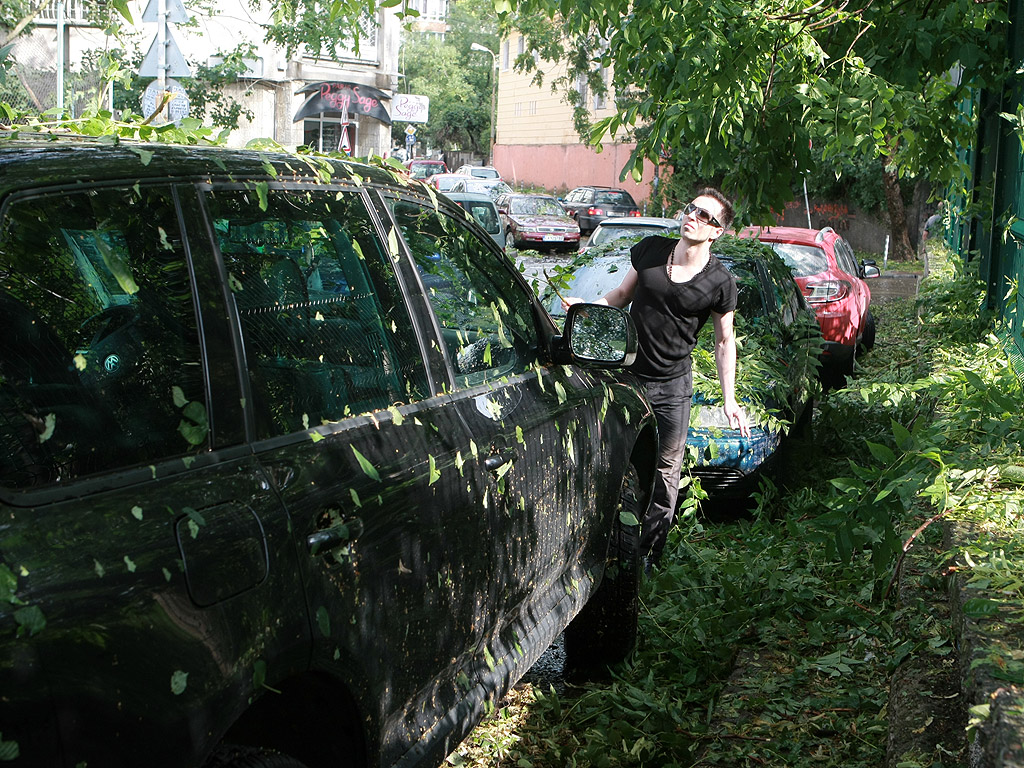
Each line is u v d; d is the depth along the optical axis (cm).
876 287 2181
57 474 176
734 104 611
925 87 772
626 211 3516
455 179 3594
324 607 218
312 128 2884
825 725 379
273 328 233
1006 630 270
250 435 215
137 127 256
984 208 928
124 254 203
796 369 710
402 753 258
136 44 1546
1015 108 799
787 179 688
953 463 395
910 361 1027
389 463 250
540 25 2789
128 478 187
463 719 283
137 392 196
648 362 523
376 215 286
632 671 436
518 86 5050
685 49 583
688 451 598
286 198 251
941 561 385
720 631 466
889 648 421
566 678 437
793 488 700
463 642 286
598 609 422
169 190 217
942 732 310
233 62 1709
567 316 373
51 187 193
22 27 1379
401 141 6306
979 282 1002
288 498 214
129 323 200
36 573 162
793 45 627
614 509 406
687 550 562
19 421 175
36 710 157
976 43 716
